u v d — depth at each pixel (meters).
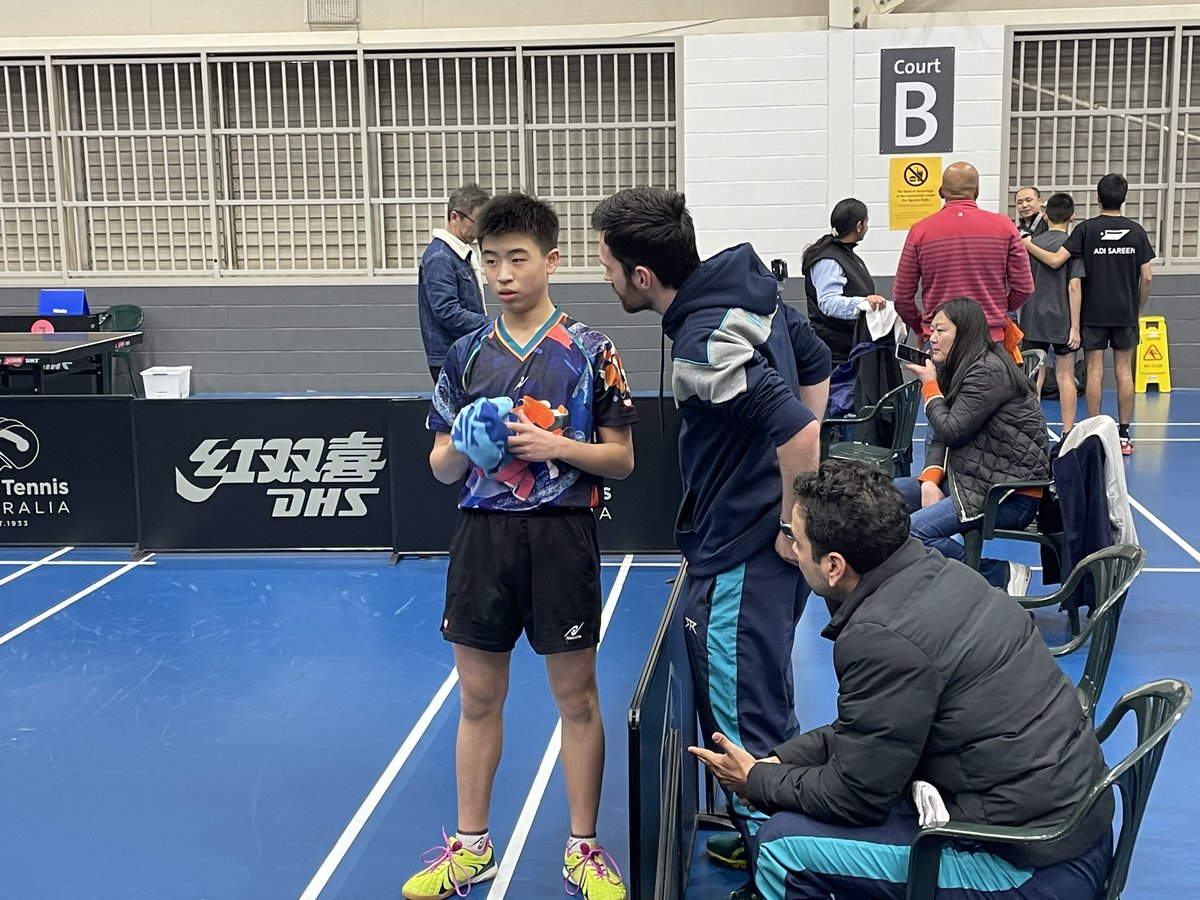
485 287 11.42
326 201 11.40
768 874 2.32
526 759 3.79
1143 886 2.99
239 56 11.22
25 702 4.32
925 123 10.73
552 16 11.12
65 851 3.26
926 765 2.24
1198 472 7.67
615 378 2.84
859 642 2.20
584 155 11.40
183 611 5.36
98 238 11.83
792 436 2.58
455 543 2.90
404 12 11.19
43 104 11.49
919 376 4.69
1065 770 2.15
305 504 6.21
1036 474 4.56
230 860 3.20
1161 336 11.00
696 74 10.89
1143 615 5.02
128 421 6.25
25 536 6.40
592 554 2.86
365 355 11.55
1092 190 11.07
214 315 11.54
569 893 3.02
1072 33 10.66
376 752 3.87
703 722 2.94
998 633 2.21
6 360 7.93
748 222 11.02
